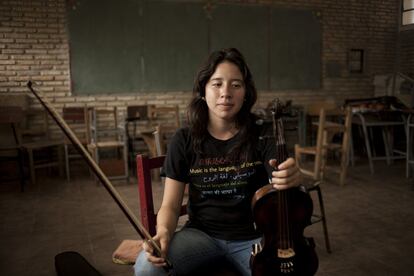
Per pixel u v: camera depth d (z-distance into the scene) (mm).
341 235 2990
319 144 4395
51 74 5402
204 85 1380
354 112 5398
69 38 5398
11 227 3299
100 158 5645
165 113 5949
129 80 5727
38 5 5250
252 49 6305
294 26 6508
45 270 2523
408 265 2494
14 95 5203
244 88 1358
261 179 1382
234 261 1343
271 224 1269
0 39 5164
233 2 6098
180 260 1251
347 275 2375
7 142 4906
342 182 4395
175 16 5824
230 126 1391
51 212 3686
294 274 1261
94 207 3820
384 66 7117
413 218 3354
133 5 5602
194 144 1369
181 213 1558
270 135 1373
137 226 1181
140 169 1474
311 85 6750
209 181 1357
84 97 5562
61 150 5145
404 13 7070
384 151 6156
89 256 2713
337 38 6824
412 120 5188
